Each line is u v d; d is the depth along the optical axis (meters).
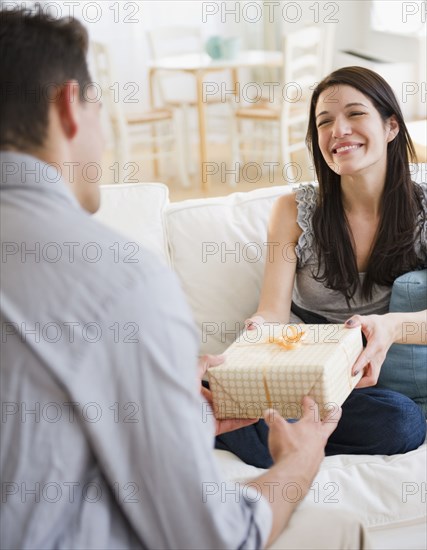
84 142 0.94
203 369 1.49
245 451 1.67
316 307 1.98
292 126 5.63
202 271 2.00
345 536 1.03
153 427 0.84
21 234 0.87
